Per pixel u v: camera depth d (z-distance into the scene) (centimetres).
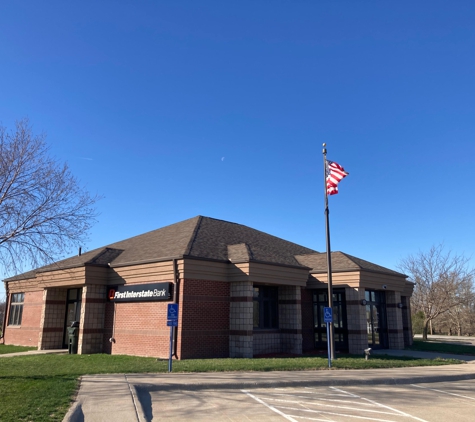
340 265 2233
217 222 2419
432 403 998
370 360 1725
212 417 817
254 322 1939
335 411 886
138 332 1812
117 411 805
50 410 793
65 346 2273
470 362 1869
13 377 1155
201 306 1719
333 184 1828
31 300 2584
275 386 1138
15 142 1482
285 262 1964
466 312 5134
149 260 1811
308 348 2289
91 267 1973
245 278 1766
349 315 2133
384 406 948
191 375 1229
